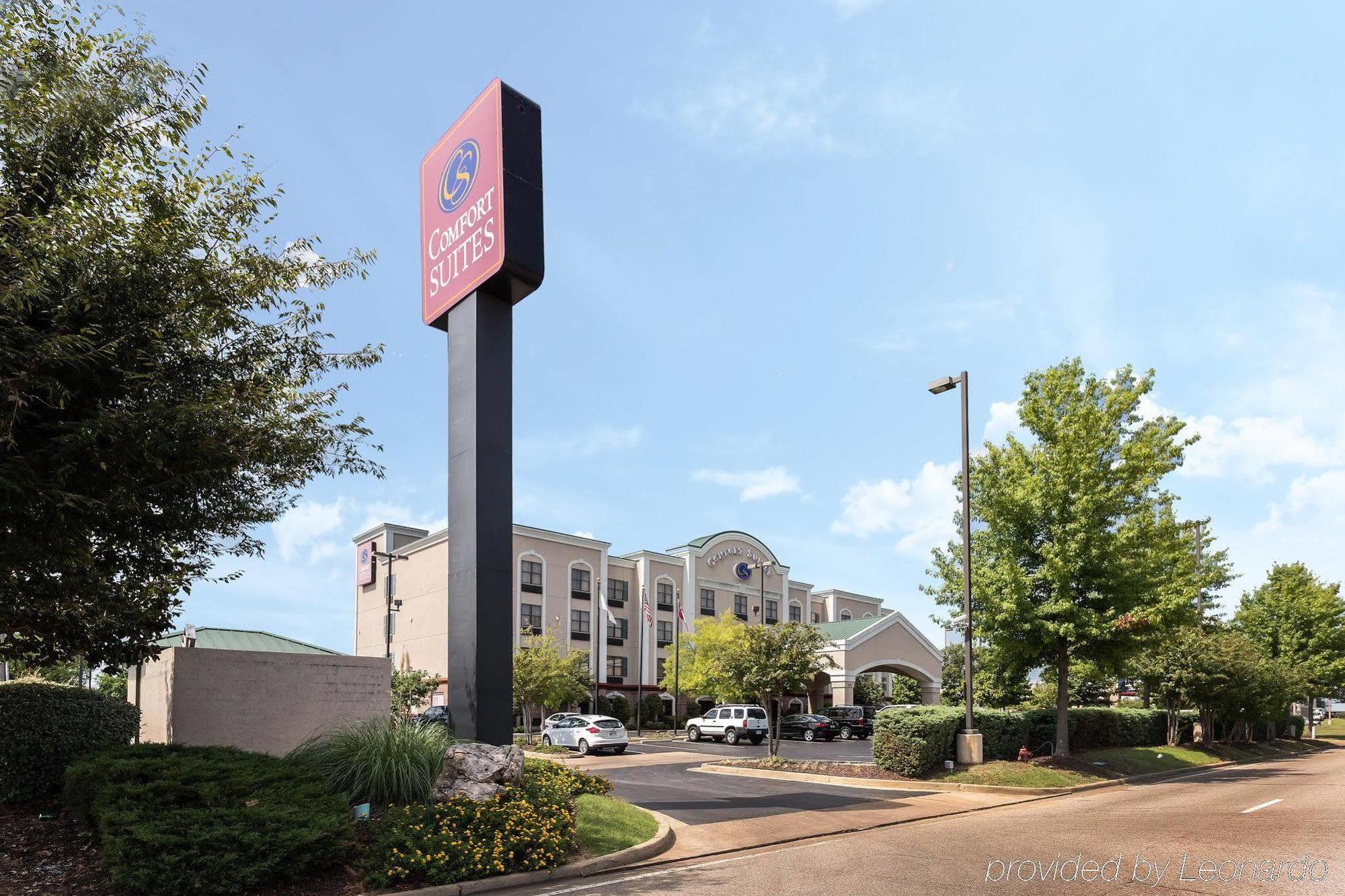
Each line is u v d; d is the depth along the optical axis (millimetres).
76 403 8695
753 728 38594
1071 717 24562
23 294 7598
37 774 10719
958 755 20281
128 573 10977
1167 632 22672
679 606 60312
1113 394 22922
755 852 11156
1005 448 23562
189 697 13172
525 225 14867
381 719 11945
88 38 9703
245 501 11391
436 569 50375
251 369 11008
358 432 11828
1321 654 42344
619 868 10078
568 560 55062
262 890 8195
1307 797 17016
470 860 8984
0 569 8891
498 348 15133
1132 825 13008
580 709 51656
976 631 22297
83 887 7934
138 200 9719
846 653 52406
